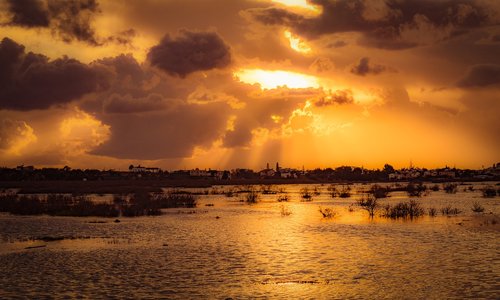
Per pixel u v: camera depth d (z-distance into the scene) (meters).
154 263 24.88
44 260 25.83
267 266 24.03
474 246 29.09
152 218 48.28
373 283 20.72
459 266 23.66
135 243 31.52
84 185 143.38
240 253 27.55
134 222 44.34
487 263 24.22
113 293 19.28
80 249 29.31
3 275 22.31
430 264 24.20
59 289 19.84
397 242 31.02
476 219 43.94
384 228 38.31
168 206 64.19
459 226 38.91
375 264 24.36
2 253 28.05
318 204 68.81
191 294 19.17
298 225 41.25
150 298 18.62
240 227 40.03
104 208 54.38
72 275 22.27
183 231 37.50
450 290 19.53
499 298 18.34
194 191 118.00
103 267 23.97
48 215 51.59
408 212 48.66
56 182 177.38
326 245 30.12
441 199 77.00
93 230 38.44
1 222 44.47
